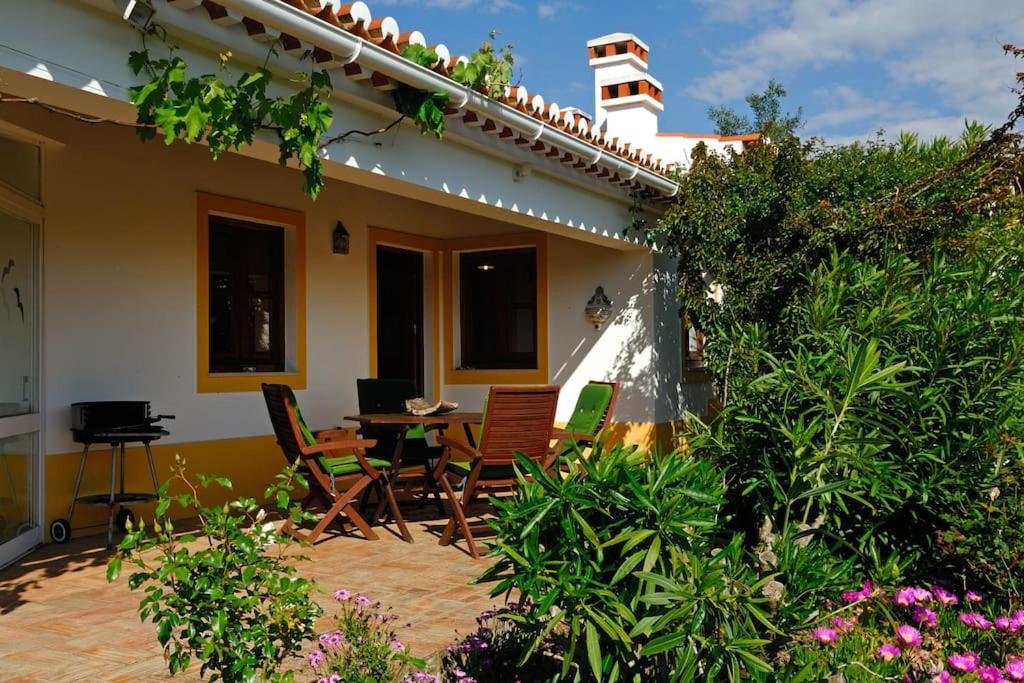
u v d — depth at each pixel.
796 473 3.77
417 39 4.96
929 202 7.36
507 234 9.65
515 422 5.83
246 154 4.63
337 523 6.79
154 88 3.69
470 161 6.09
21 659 3.66
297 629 2.79
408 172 5.49
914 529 4.64
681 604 2.72
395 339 9.60
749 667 2.75
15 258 5.54
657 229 8.28
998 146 6.18
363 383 8.00
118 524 6.39
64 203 6.09
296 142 4.25
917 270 5.20
